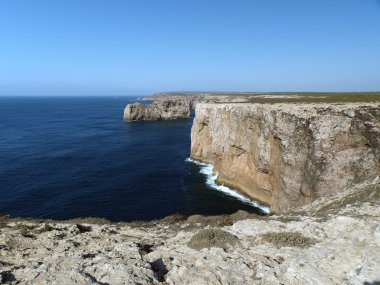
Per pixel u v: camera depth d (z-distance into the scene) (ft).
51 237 59.88
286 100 206.80
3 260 46.50
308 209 80.43
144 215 137.69
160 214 138.72
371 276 32.22
